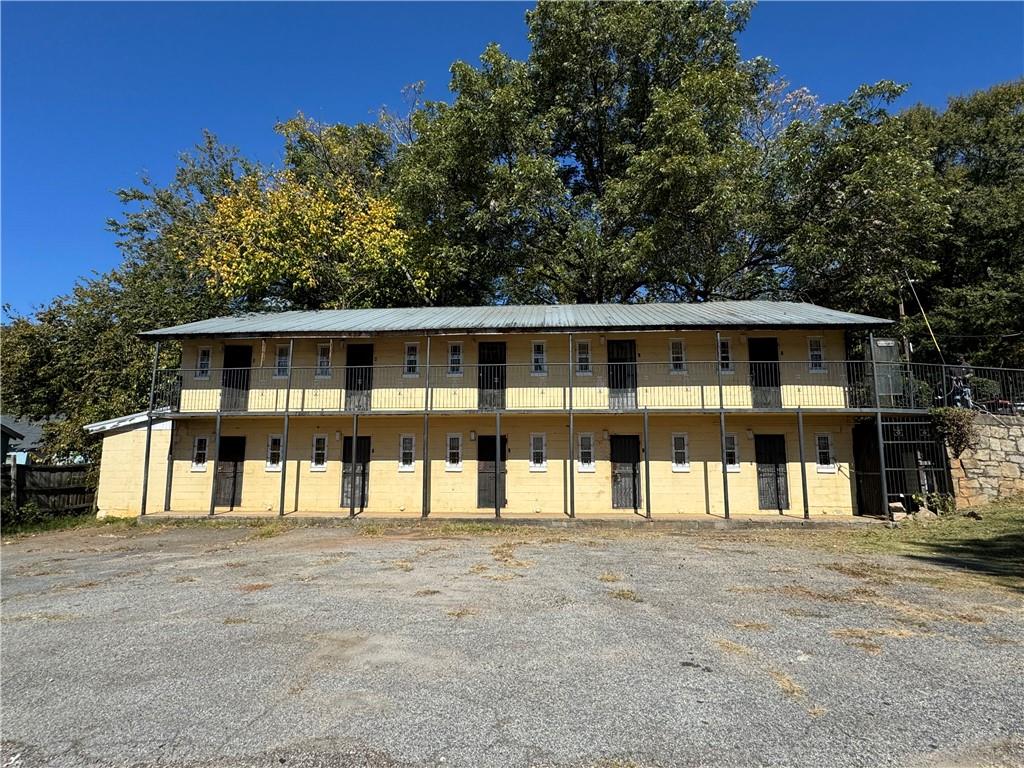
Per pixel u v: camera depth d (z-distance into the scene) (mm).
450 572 10297
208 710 4727
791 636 6438
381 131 31875
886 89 22281
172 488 20125
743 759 3850
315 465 20031
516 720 4438
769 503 18562
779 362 18656
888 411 17344
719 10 26078
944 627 6734
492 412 18359
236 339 20016
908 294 28281
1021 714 4469
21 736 4359
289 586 9320
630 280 26047
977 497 17141
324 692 5035
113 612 7969
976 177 29438
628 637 6453
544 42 26828
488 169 25109
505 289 30812
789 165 23859
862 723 4340
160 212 29938
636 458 19281
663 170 21828
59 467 20344
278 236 25250
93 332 26391
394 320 20047
